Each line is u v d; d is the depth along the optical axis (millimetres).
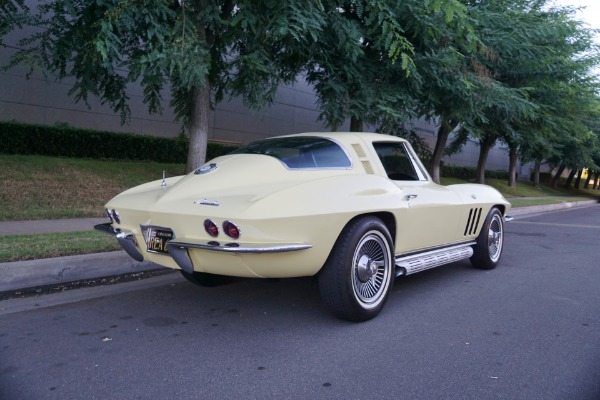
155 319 4129
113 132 13977
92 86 9180
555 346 3646
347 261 3775
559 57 14891
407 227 4461
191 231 3549
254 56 8789
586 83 18203
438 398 2785
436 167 18141
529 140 19141
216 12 8305
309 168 4055
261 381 2963
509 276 6086
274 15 8219
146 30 8102
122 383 2916
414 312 4449
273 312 4352
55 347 3475
